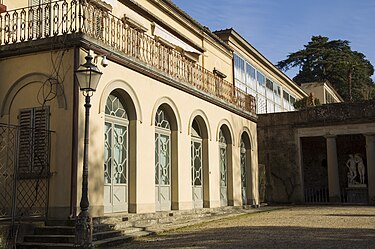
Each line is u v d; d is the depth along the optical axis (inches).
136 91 526.3
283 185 1068.5
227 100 801.6
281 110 1449.3
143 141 532.7
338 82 2249.0
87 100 338.0
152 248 376.5
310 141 1195.9
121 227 454.3
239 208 797.2
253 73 1182.9
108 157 482.3
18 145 432.5
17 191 440.8
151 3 716.0
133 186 512.1
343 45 2381.9
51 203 426.0
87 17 488.1
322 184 1184.2
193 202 669.3
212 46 924.0
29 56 460.1
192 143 688.4
